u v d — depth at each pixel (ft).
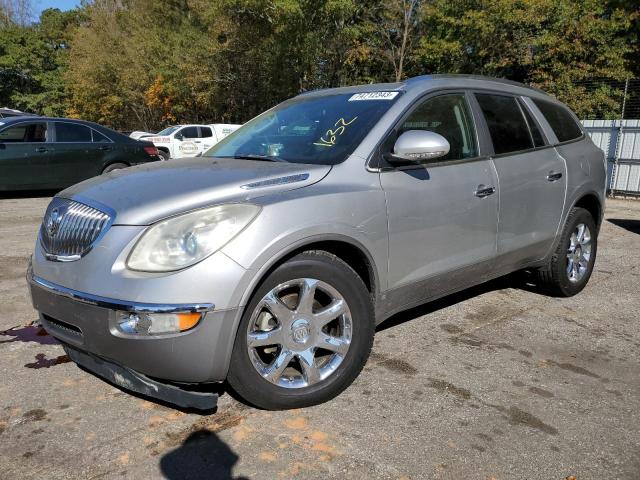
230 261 8.30
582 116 63.77
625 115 63.62
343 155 10.46
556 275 15.60
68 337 8.98
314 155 10.82
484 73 71.41
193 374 8.39
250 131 13.33
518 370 11.48
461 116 12.60
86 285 8.43
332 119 11.77
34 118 35.06
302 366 9.51
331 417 9.41
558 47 64.80
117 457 8.21
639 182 42.83
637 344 13.07
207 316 8.14
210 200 8.75
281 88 86.79
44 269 9.26
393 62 76.28
